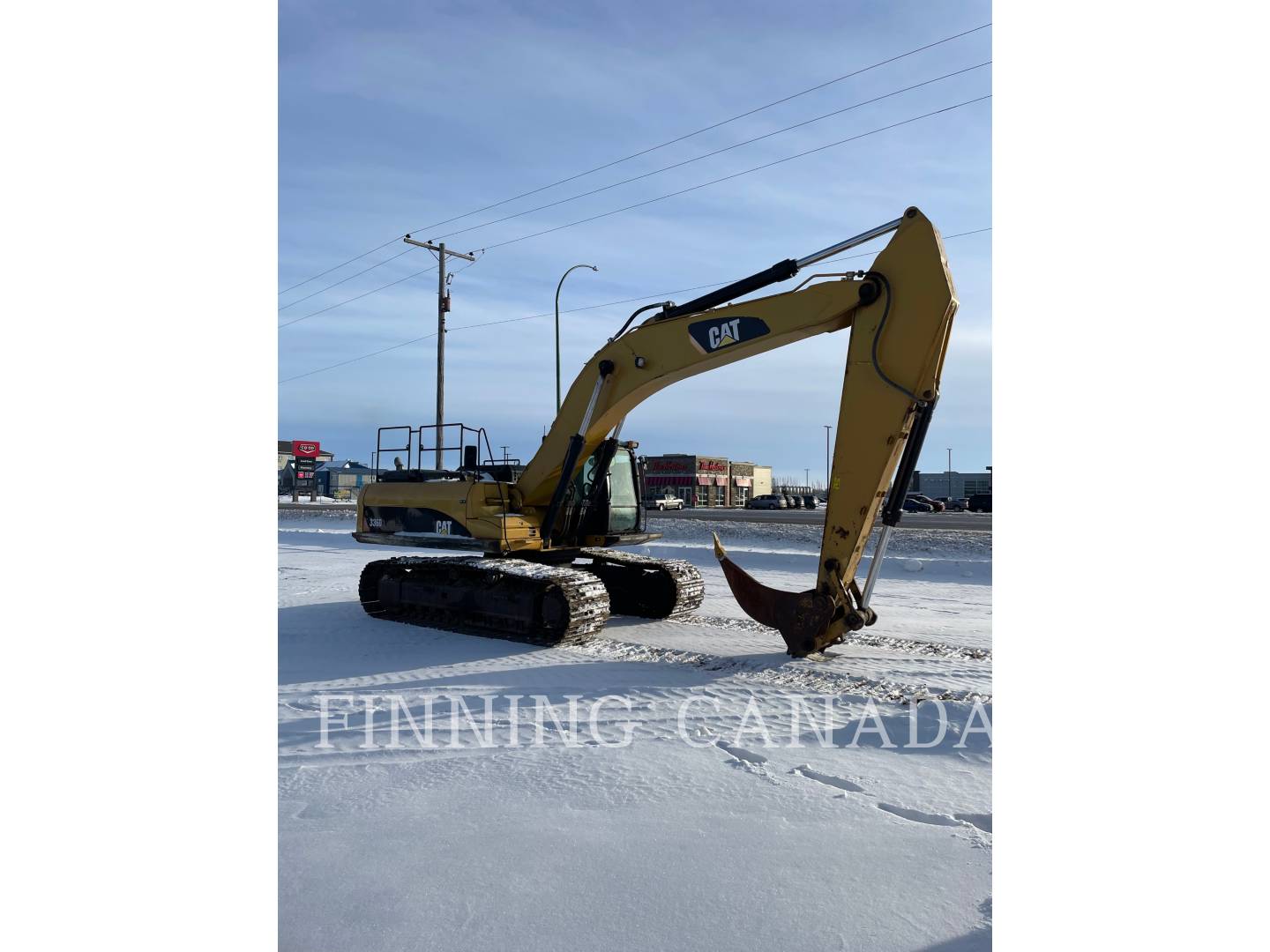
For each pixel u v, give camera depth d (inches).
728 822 173.2
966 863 154.6
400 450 481.4
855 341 327.6
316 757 215.2
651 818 175.3
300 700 273.9
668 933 130.8
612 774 202.4
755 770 205.9
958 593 604.7
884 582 677.3
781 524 1099.9
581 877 148.6
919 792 190.7
